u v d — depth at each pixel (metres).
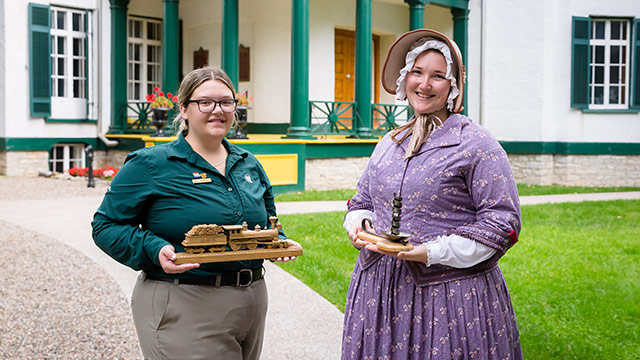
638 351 4.04
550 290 5.35
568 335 4.29
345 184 12.55
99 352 4.01
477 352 2.25
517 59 14.70
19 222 8.12
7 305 4.90
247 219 2.48
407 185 2.37
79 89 14.93
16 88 13.81
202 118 2.39
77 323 4.52
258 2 14.50
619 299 5.09
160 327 2.38
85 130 14.88
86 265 6.02
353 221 2.60
